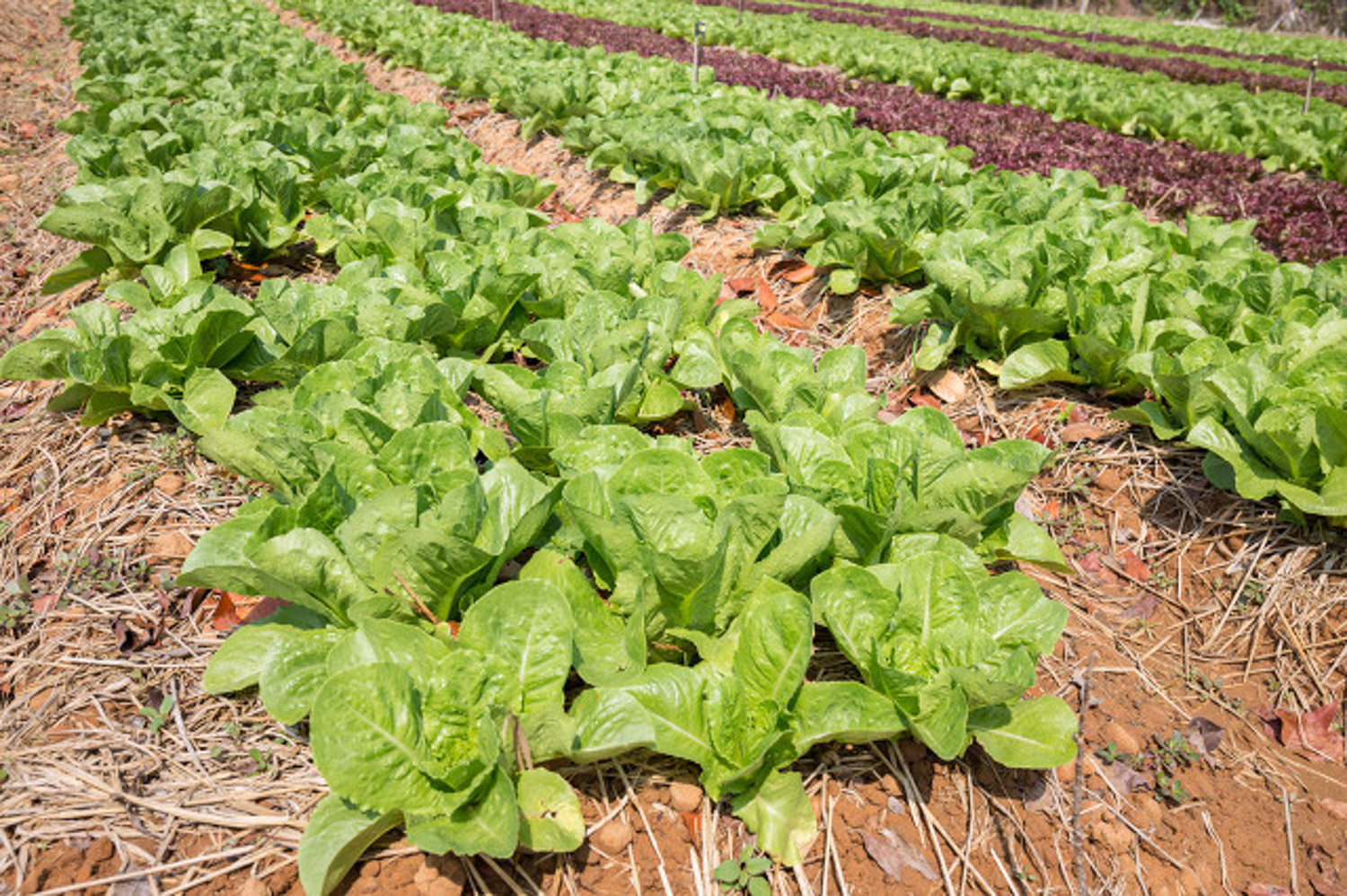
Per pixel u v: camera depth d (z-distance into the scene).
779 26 21.77
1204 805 2.96
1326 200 7.95
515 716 2.29
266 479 3.42
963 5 48.38
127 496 3.95
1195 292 4.61
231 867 2.46
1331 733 3.21
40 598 3.41
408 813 2.24
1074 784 2.94
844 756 2.85
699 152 6.91
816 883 2.53
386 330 4.18
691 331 4.78
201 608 3.38
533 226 6.22
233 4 18.31
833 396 3.72
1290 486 3.54
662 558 2.54
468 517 2.73
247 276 6.05
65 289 5.83
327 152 7.14
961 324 4.94
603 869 2.50
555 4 24.91
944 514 3.17
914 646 2.74
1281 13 54.38
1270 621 3.61
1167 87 16.47
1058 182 6.84
